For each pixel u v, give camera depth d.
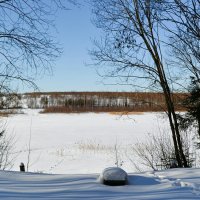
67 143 24.98
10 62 8.94
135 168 14.67
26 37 8.61
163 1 10.43
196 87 11.70
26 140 26.67
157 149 15.78
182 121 11.89
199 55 11.32
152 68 11.65
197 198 4.65
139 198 4.70
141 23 11.28
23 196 4.71
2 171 6.64
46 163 17.67
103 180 5.69
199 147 12.28
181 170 6.74
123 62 11.77
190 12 10.35
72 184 5.62
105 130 33.69
